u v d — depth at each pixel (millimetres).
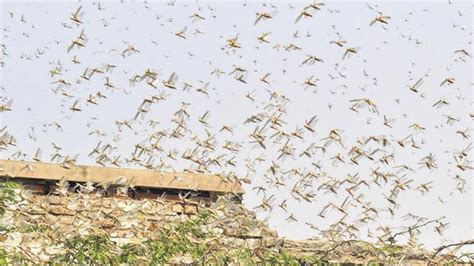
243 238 29891
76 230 26672
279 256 27750
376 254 27234
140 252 27484
